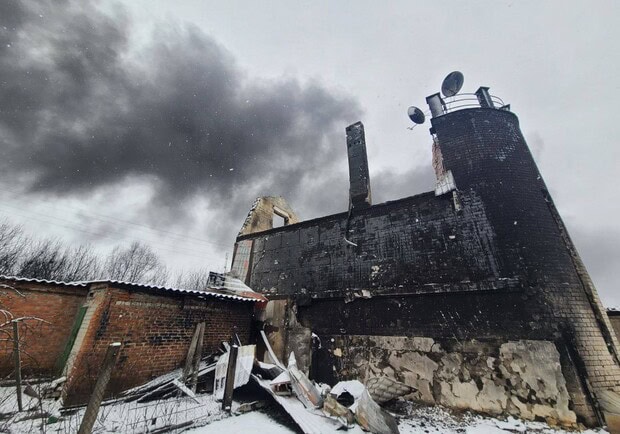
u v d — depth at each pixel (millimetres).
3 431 4133
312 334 9320
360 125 12453
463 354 6922
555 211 8102
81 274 24969
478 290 7238
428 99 11719
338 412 5344
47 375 6520
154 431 4418
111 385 6102
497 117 9688
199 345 7840
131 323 6809
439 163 10914
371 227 9906
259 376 6902
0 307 6465
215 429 4664
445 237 8312
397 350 7750
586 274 7328
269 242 12547
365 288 9016
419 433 5441
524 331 6551
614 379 5945
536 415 5859
